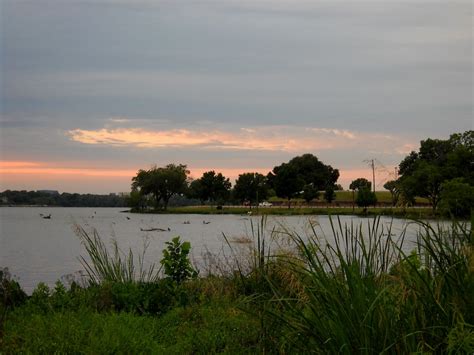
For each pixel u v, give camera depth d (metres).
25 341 6.82
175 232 50.38
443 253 4.98
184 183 148.12
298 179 103.25
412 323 4.62
